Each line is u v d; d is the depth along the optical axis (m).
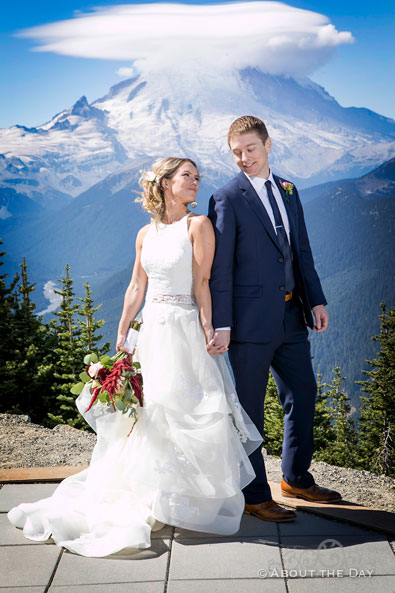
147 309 2.86
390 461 29.95
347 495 3.14
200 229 2.74
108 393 2.71
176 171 2.77
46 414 22.58
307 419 2.94
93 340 26.39
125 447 2.83
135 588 2.19
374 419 30.97
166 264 2.76
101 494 2.74
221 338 2.73
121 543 2.44
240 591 2.16
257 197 2.81
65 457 3.61
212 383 2.72
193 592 2.16
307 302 2.91
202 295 2.77
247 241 2.79
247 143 2.79
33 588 2.19
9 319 22.56
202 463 2.63
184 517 2.60
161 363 2.74
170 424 2.68
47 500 2.73
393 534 2.56
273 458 3.87
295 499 2.96
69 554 2.44
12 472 3.26
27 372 21.44
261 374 2.86
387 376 30.56
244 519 2.77
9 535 2.60
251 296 2.81
